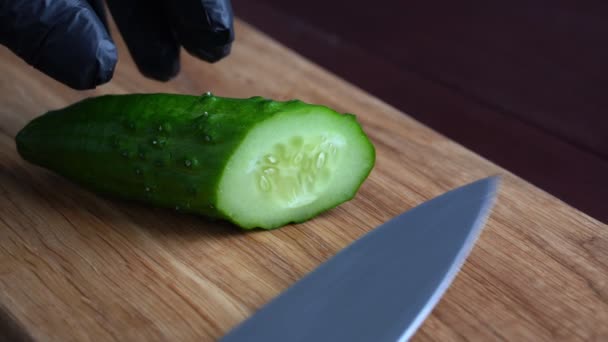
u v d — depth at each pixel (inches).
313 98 16.8
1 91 16.5
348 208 14.0
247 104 12.9
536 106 18.9
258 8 22.1
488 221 13.7
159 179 12.9
